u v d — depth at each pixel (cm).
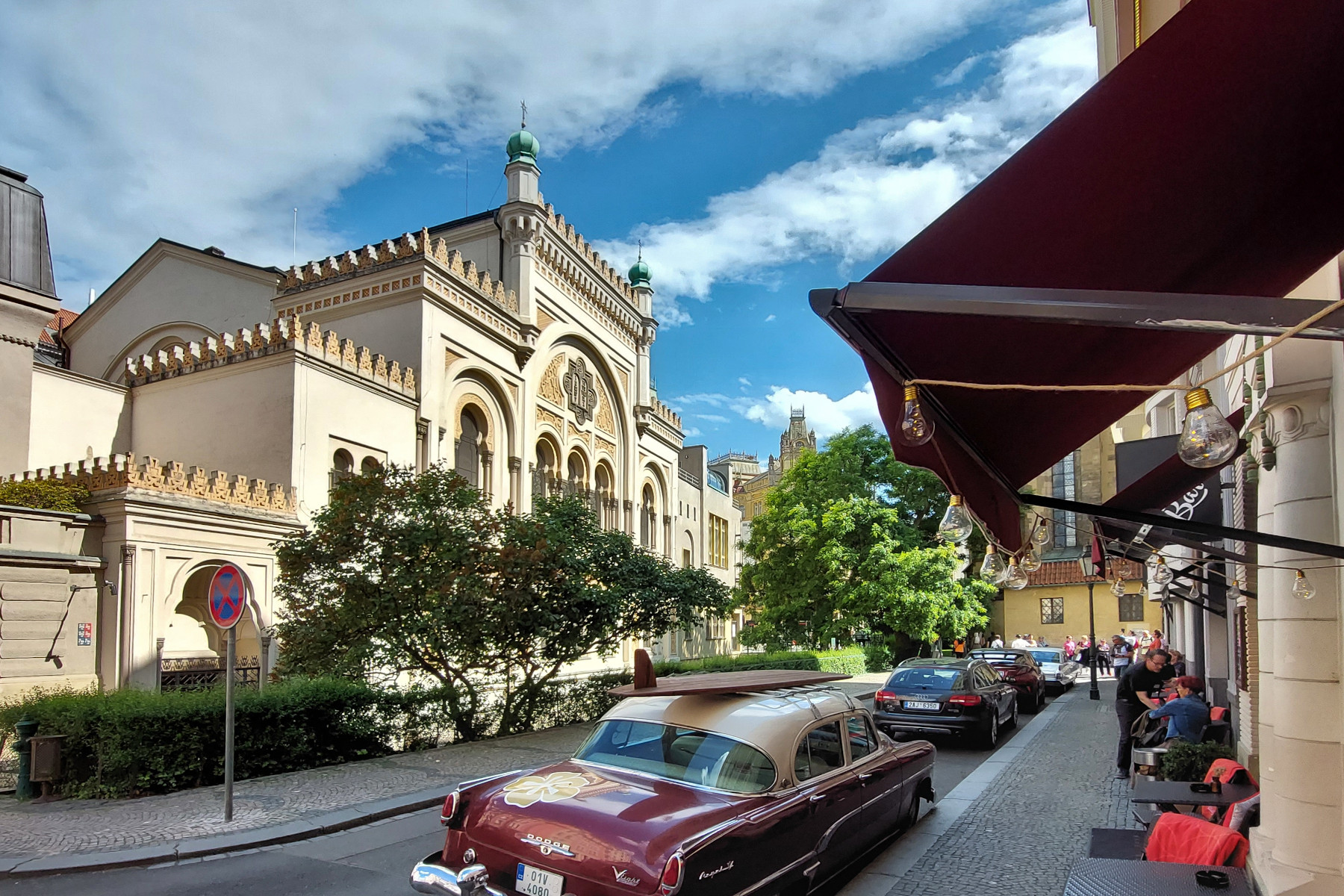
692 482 4441
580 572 1586
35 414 2041
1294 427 529
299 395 1928
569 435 3045
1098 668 3647
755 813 527
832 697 733
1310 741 505
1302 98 247
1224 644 1477
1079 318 246
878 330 289
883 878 689
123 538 1572
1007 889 657
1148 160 261
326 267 2453
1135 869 445
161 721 1033
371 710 1329
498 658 1527
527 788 542
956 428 360
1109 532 826
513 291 2723
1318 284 483
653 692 648
